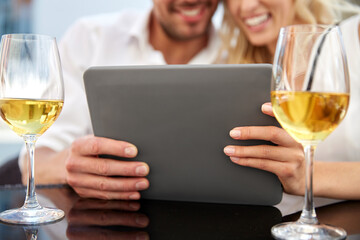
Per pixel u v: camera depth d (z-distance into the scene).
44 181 1.33
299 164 0.71
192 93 0.67
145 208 0.69
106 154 0.76
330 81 0.51
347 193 0.76
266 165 0.68
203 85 0.67
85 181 0.77
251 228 0.56
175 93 0.68
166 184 0.74
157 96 0.69
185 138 0.70
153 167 0.74
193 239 0.51
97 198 0.78
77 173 0.79
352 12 1.78
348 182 0.77
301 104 0.52
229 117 0.67
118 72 0.70
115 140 0.74
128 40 2.03
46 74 0.63
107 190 0.76
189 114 0.68
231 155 0.68
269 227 0.56
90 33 2.06
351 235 0.51
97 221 0.60
